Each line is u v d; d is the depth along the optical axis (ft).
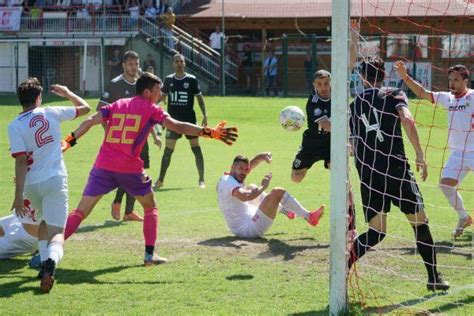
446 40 139.64
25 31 190.08
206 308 32.45
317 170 80.74
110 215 55.11
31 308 32.50
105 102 53.83
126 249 43.96
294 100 157.58
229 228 47.57
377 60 36.17
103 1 191.72
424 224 35.35
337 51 30.76
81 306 32.81
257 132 117.39
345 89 30.71
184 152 96.32
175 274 38.22
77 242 45.83
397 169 34.96
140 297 34.19
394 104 35.60
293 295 34.35
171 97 69.10
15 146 35.37
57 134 36.81
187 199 62.34
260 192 45.75
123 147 39.83
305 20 192.13
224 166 83.61
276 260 41.19
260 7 197.26
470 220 45.98
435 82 138.21
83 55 189.47
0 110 145.48
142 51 185.78
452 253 42.88
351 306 31.48
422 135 110.63
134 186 40.14
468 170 46.44
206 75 184.44
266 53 187.11
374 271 38.52
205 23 197.57
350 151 33.14
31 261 39.70
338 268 30.81
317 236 47.29
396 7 141.28
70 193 64.85
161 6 198.08
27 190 36.29
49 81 191.62
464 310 32.19
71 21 188.65
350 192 33.40
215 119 132.36
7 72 191.93
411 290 35.19
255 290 35.24
